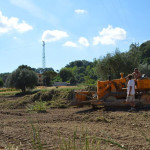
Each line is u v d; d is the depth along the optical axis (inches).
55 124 313.1
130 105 402.0
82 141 200.8
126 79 434.9
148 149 180.7
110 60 939.3
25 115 427.5
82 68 5275.6
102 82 455.5
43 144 195.3
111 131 252.4
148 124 284.7
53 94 662.5
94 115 374.9
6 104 674.8
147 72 1041.5
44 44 3501.5
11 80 1493.6
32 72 1528.1
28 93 1401.3
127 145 192.1
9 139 223.0
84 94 484.1
